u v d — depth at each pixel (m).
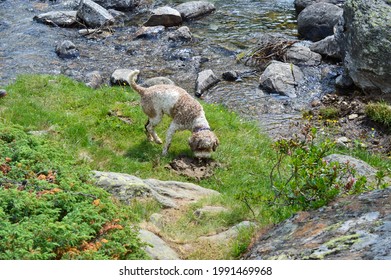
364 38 14.72
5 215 6.38
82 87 15.04
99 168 10.84
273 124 14.01
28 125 12.19
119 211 7.07
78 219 6.44
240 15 21.20
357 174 9.94
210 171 11.05
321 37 18.45
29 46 18.23
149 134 11.95
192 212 8.61
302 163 8.07
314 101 15.09
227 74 16.30
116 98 14.05
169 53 17.97
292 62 17.00
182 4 21.25
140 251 6.40
